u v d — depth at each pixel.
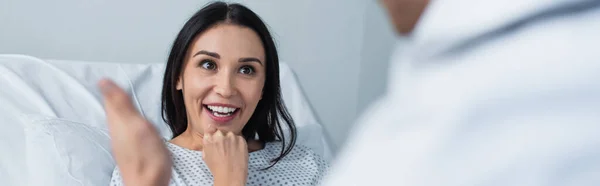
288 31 2.33
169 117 1.27
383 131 0.26
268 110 1.27
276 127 1.30
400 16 0.28
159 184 0.88
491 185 0.22
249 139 1.28
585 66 0.22
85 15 2.02
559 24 0.23
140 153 0.87
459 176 0.23
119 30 2.07
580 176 0.21
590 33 0.22
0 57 1.54
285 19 2.31
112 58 2.08
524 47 0.23
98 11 2.03
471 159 0.23
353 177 0.26
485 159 0.22
